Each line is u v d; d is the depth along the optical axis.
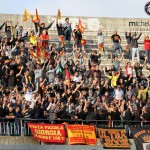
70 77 56.16
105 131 52.22
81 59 59.81
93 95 54.56
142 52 65.00
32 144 50.91
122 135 52.50
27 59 56.41
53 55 58.00
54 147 51.19
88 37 65.00
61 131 51.38
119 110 53.47
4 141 50.28
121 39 65.38
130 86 56.19
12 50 56.94
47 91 53.41
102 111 52.75
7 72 54.41
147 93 56.41
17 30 60.31
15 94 52.50
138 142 52.25
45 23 66.06
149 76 58.84
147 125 52.97
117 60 59.22
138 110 54.00
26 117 51.09
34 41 59.91
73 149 51.50
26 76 54.66
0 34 62.81
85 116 52.31
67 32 61.91
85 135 51.75
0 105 50.69
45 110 51.69
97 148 51.81
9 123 50.56
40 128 51.09
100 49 62.44
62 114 51.81
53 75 56.22
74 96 53.69
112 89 56.00
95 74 56.41
